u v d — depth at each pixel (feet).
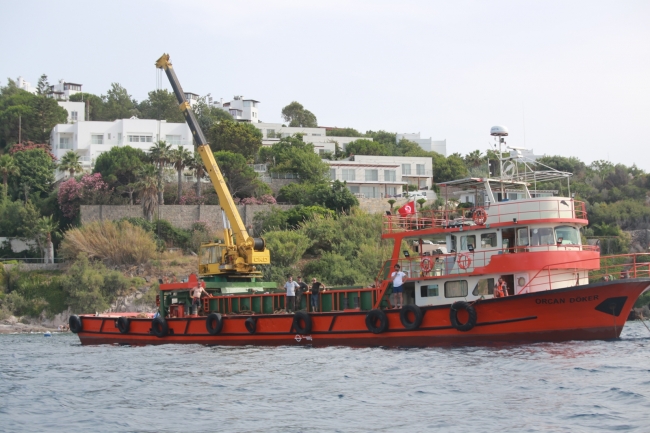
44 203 287.69
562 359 78.69
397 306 98.48
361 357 88.17
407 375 73.46
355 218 233.96
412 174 360.69
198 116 414.21
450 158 395.96
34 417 60.64
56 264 237.25
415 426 53.57
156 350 109.09
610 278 104.22
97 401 66.74
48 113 407.64
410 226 110.93
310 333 103.19
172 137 378.94
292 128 477.36
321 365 82.89
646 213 262.67
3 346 139.33
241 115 564.30
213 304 124.88
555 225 93.91
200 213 267.80
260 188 293.64
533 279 90.33
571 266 92.48
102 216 261.24
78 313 217.15
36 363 99.66
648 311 191.31
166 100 506.48
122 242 235.81
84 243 236.63
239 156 298.76
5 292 228.43
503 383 66.95
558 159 352.69
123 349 116.47
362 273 205.36
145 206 260.42
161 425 56.44
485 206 98.73
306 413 58.75
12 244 264.72
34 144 366.22
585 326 89.20
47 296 223.10
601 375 69.00
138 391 71.10
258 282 130.11
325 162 334.24
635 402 57.77
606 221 262.67
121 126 370.12
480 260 96.99
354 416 57.21
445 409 58.18
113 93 548.31
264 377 76.18
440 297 98.73
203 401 64.69
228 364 86.94
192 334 115.75
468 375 71.67
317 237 231.71
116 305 220.64
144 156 299.38
